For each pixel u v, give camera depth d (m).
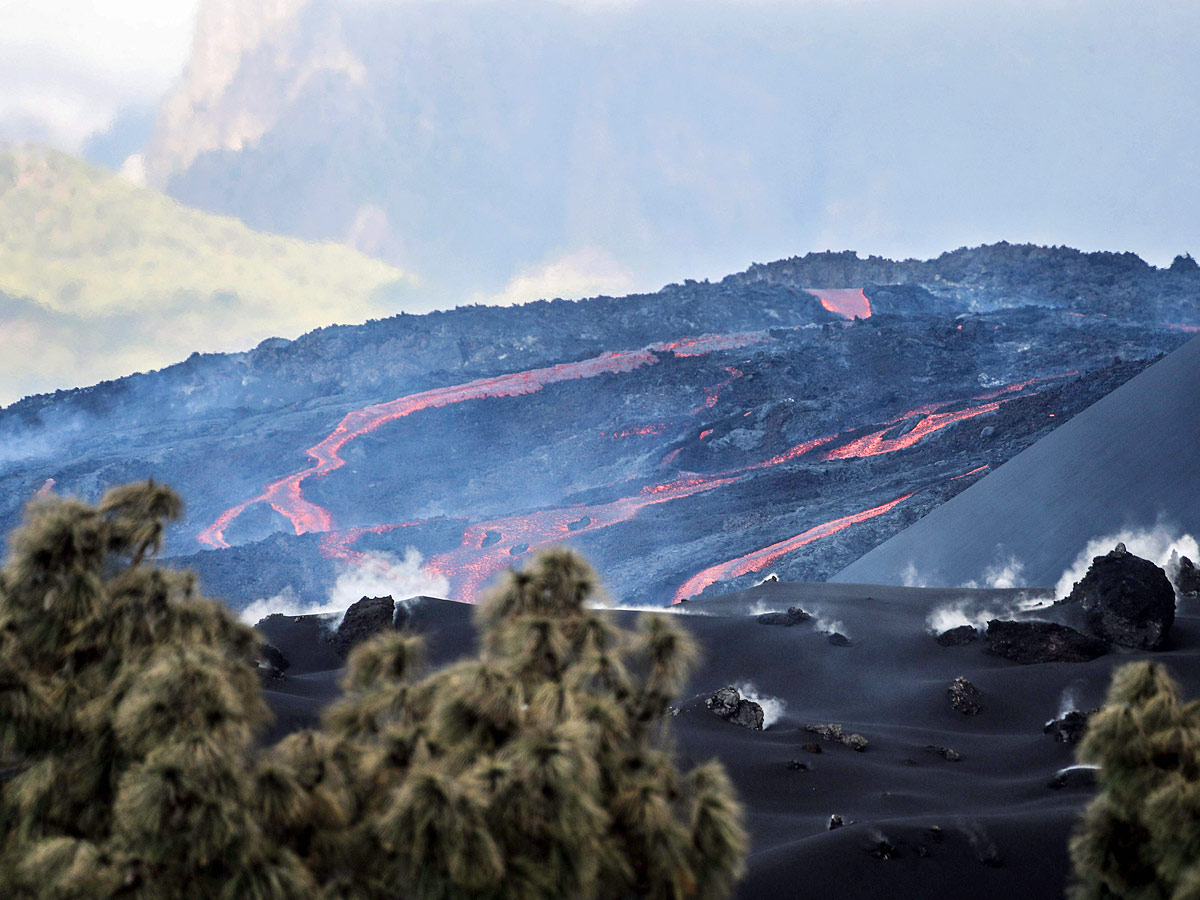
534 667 8.04
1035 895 20.14
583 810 7.05
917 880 20.42
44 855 6.70
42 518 7.71
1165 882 9.38
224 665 7.74
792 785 27.58
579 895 7.03
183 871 6.80
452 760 7.60
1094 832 9.91
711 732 31.58
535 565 8.69
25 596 7.48
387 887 7.30
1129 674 9.97
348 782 7.89
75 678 7.52
